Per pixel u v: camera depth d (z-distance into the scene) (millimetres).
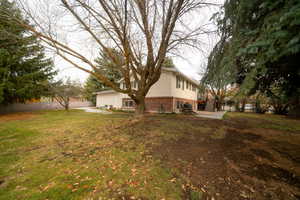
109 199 1957
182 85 15102
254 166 2779
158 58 6922
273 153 3438
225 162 2941
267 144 4129
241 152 3480
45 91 13938
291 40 1399
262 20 2158
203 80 4445
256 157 3195
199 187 2172
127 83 6840
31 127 6570
